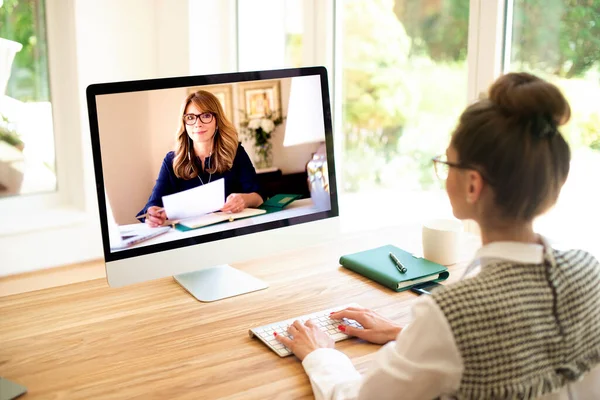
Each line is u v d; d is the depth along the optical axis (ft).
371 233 6.91
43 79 7.43
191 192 5.20
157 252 5.11
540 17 6.06
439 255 5.86
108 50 7.44
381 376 3.30
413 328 3.18
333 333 4.64
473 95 6.63
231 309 5.09
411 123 7.75
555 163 3.11
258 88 5.41
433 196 7.79
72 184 7.70
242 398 3.87
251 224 5.49
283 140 5.57
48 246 7.29
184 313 5.03
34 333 4.71
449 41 7.22
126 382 4.05
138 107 4.95
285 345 4.42
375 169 8.13
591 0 5.61
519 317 3.08
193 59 7.80
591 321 3.31
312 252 6.33
